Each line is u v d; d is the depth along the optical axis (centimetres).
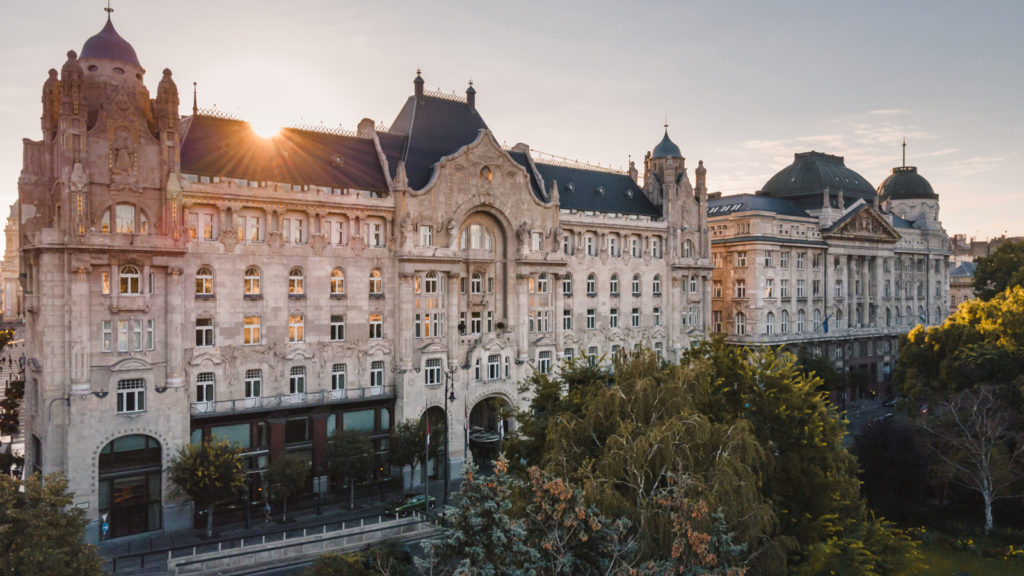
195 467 5966
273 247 6981
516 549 3020
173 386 6356
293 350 7062
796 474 4572
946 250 15462
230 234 6756
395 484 7544
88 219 6025
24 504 4291
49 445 5928
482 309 8394
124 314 6209
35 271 6159
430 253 7806
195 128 6969
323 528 6256
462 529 3055
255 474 6781
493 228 8481
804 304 12425
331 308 7325
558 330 8969
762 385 4944
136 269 6266
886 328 13838
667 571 3095
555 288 8950
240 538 6025
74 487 5916
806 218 12456
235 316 6788
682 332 10462
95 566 4216
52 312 5941
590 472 3881
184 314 6519
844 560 4344
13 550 3947
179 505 6334
